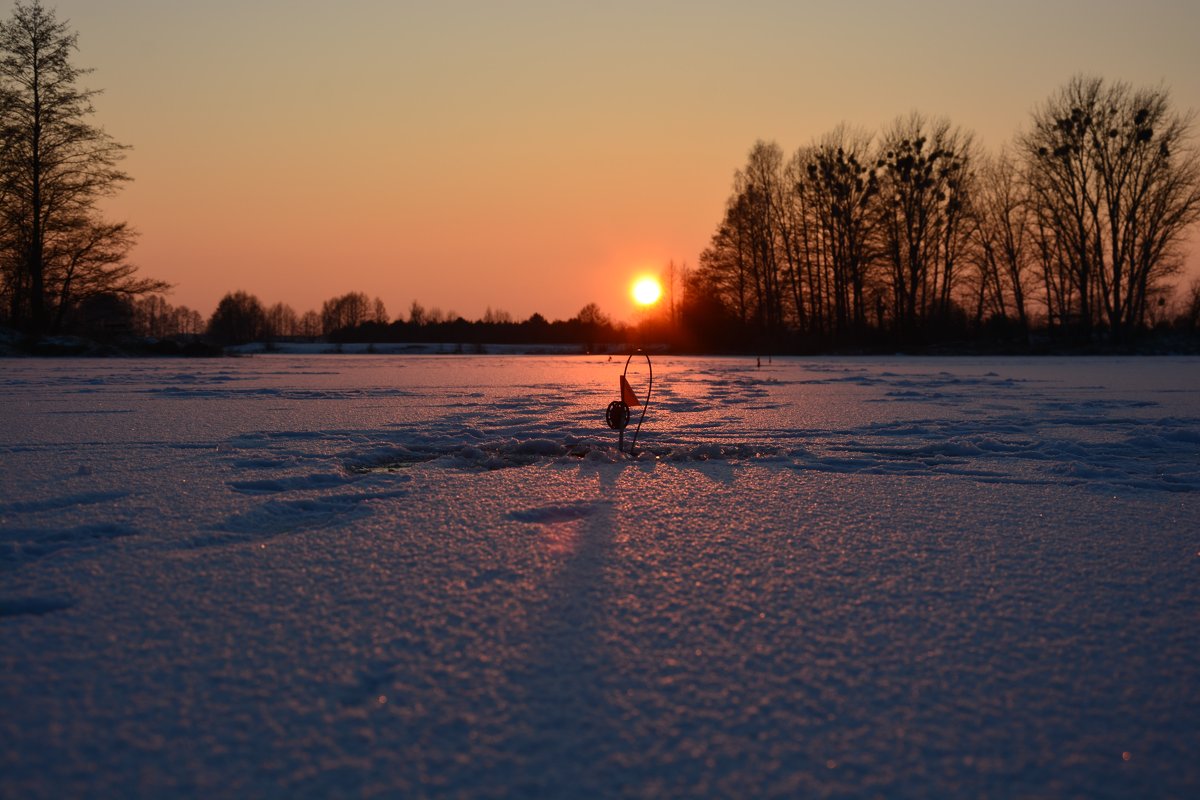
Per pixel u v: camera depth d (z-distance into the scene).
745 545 3.99
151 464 6.23
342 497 5.04
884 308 53.38
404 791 1.89
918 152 48.41
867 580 3.45
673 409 11.05
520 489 5.36
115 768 1.97
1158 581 3.46
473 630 2.85
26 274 34.66
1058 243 45.03
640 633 2.84
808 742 2.13
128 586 3.29
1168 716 2.29
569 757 2.04
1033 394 13.89
